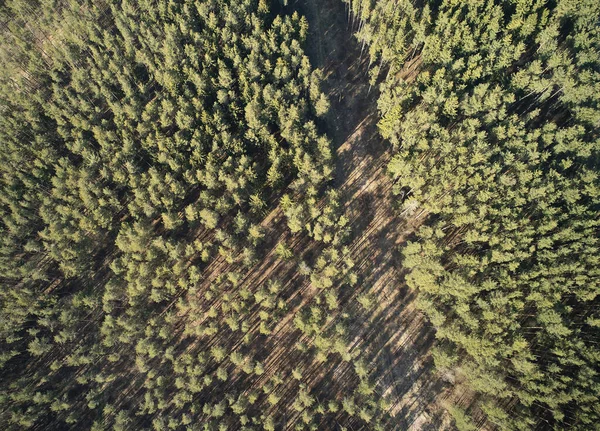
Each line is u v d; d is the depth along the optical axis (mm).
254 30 90500
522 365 61438
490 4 87125
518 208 71688
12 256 78562
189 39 92750
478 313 68125
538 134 76500
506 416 61125
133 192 83312
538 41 87062
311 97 84812
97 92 87688
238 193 79312
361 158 88938
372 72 88562
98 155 83438
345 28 102062
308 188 79500
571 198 70938
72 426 72125
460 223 72938
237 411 66750
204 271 80938
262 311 72500
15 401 69250
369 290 78250
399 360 73812
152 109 84500
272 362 74750
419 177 74750
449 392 71000
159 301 74750
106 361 75688
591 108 77875
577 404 59281
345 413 70562
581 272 67062
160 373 74750
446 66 85062
